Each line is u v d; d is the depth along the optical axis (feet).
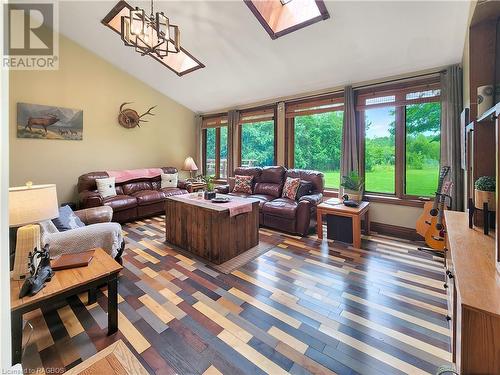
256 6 9.52
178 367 4.47
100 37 13.74
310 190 13.47
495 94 5.65
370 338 5.14
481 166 5.59
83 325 5.56
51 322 5.65
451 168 9.89
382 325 5.52
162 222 14.30
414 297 6.57
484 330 2.64
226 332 5.33
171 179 17.76
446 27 8.43
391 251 9.74
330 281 7.46
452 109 9.89
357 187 11.17
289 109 15.51
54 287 4.60
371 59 10.69
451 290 4.87
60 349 4.86
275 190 14.47
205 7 9.97
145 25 7.20
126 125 16.71
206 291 6.94
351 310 6.07
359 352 4.79
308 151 15.25
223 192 15.46
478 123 5.59
